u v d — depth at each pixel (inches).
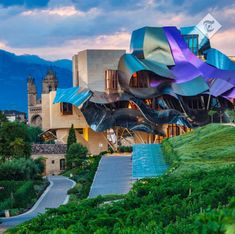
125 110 5984.3
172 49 6230.3
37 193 3447.3
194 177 2206.0
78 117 6107.3
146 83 6038.4
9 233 1621.6
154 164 3346.5
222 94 6067.9
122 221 1443.2
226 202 1589.6
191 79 6092.5
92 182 3371.1
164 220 1430.9
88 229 1425.9
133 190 2030.0
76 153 5177.2
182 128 6097.4
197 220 803.4
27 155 4340.6
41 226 1594.5
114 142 6102.4
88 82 6018.7
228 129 3690.9
